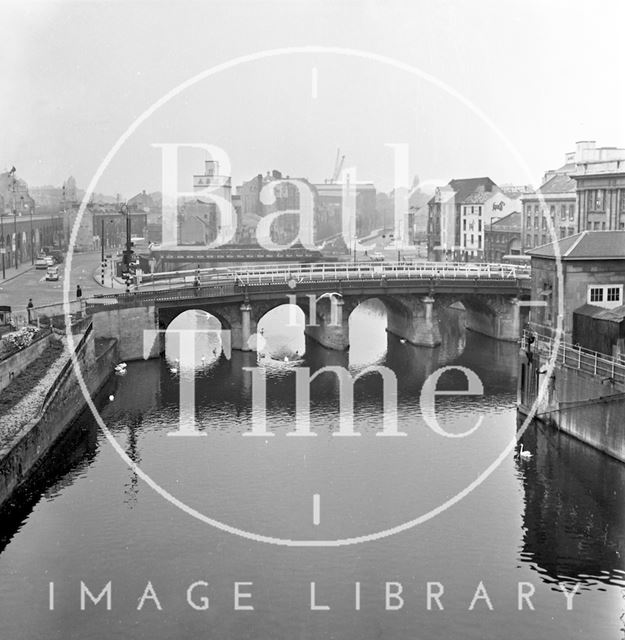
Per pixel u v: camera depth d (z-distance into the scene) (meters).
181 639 37.81
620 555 45.25
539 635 38.31
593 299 65.25
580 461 58.78
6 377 63.78
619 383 55.91
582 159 128.88
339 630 38.59
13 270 135.25
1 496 48.94
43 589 41.81
